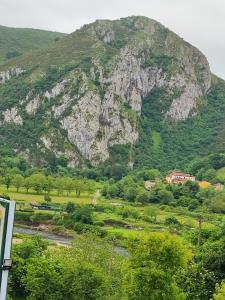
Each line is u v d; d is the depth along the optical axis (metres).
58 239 129.25
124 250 93.94
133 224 155.12
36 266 55.72
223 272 50.94
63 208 173.75
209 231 73.69
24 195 196.75
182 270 49.94
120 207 183.62
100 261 57.09
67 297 52.78
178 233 137.62
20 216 153.25
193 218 171.62
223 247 53.16
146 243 43.06
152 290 41.09
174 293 41.47
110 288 49.72
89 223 152.00
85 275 51.69
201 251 58.25
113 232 136.38
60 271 55.53
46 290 53.38
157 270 41.22
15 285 59.84
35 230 142.88
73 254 58.44
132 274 41.31
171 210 193.38
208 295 47.94
